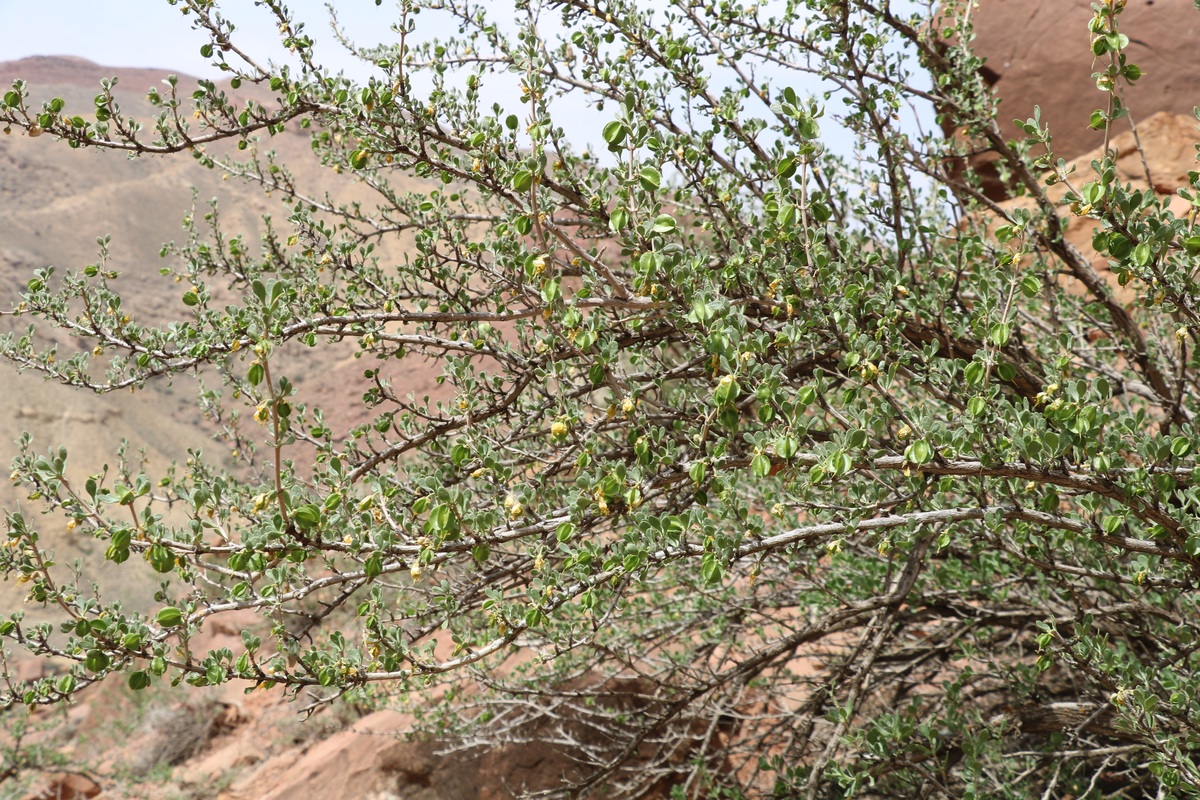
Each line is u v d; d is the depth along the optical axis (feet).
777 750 15.66
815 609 13.84
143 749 32.58
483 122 8.77
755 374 5.75
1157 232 5.65
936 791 10.50
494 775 18.49
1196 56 31.24
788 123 10.35
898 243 10.48
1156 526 6.66
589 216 9.43
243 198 137.49
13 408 91.97
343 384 100.83
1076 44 32.35
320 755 23.54
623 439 10.52
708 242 10.91
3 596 59.11
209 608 6.15
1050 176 6.00
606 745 17.38
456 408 8.96
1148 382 13.51
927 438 5.94
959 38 13.03
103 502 5.38
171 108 8.50
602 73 9.73
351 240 11.28
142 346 8.60
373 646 6.28
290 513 5.68
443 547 6.23
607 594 10.72
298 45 8.77
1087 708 10.70
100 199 138.62
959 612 13.16
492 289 9.21
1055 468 6.28
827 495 7.80
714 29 11.50
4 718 33.06
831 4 11.03
